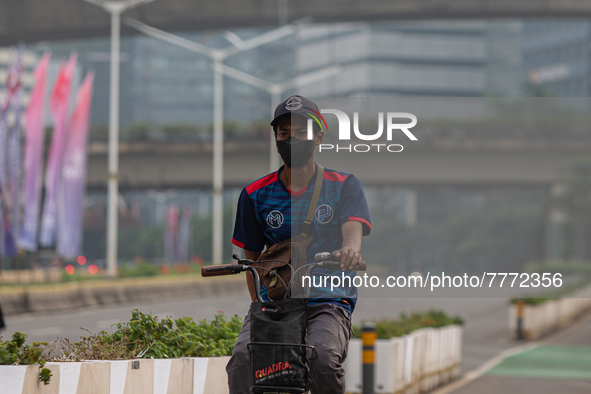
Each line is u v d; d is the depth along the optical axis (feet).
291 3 283.59
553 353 95.45
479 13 281.33
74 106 168.04
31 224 137.49
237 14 285.02
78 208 152.05
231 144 253.24
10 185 132.46
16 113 132.46
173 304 159.02
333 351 19.77
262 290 21.74
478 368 77.25
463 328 132.98
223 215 429.38
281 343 18.63
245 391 19.76
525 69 642.22
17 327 98.37
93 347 26.68
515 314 117.70
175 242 347.56
